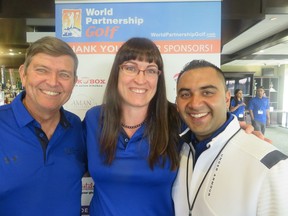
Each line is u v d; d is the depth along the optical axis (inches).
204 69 43.3
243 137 42.8
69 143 48.3
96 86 77.7
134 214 47.1
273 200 34.8
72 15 76.9
